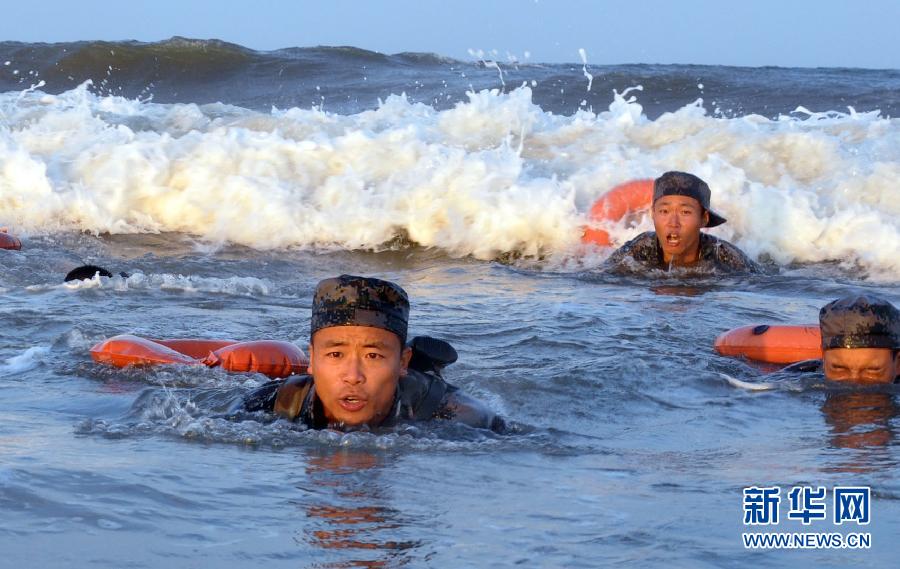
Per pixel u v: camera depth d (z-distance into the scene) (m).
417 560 3.30
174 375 5.90
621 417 5.39
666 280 9.94
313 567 3.24
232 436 4.66
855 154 12.73
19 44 25.38
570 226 11.49
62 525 3.52
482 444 4.66
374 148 12.84
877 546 3.45
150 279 8.93
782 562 3.30
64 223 11.88
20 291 8.47
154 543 3.39
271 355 6.02
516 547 3.42
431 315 7.99
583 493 3.98
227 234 11.72
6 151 12.44
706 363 6.57
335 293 4.67
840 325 5.99
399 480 4.11
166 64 24.59
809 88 20.50
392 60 24.88
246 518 3.64
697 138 13.15
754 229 11.44
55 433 4.73
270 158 12.69
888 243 10.94
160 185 12.26
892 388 5.94
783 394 5.86
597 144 13.68
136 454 4.38
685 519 3.68
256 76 24.11
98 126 14.08
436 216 11.72
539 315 7.98
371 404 4.72
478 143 13.82
